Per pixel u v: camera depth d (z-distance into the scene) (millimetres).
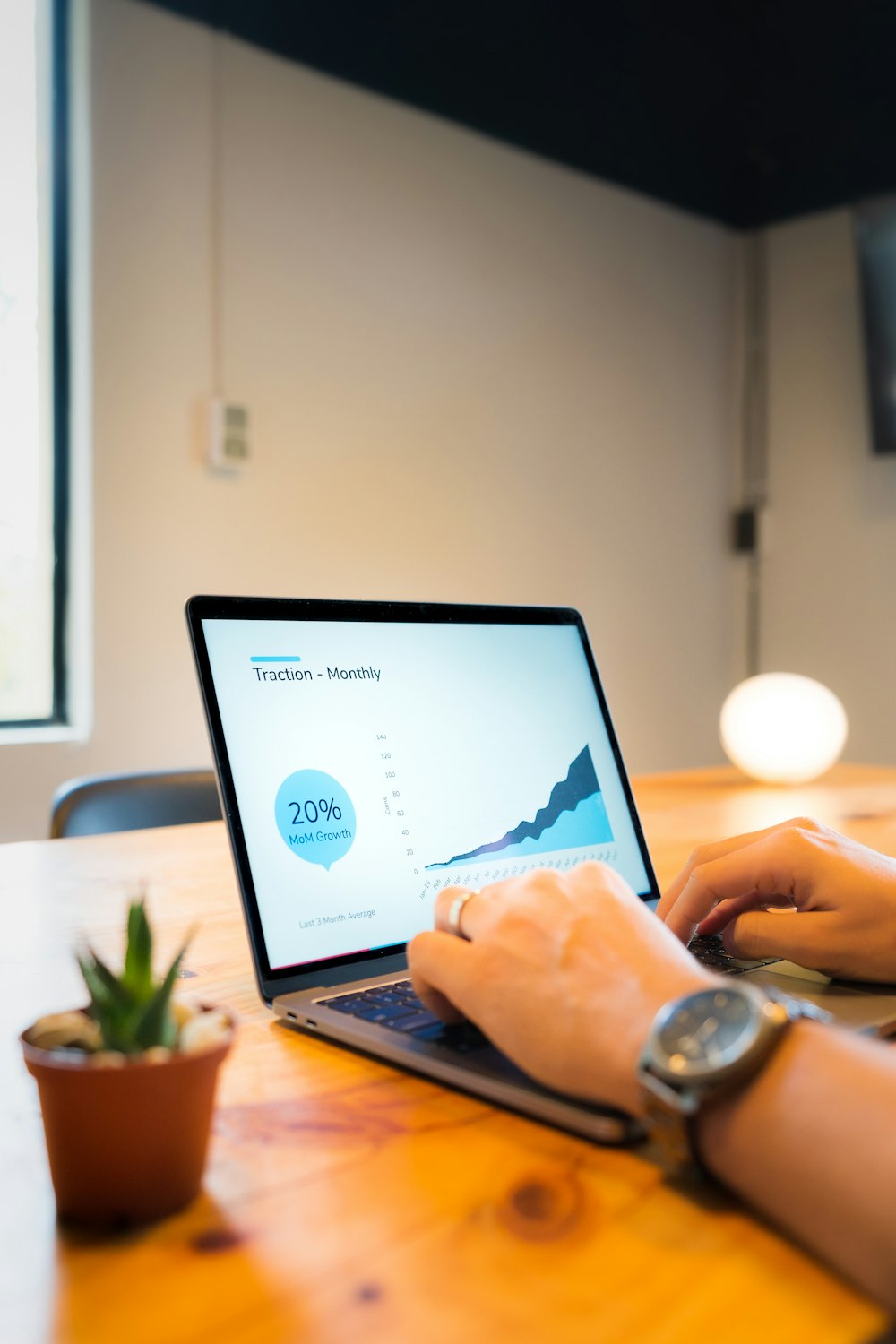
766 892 793
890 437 3906
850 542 4195
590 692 1007
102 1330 367
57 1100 433
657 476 4152
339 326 3164
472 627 938
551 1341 358
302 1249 418
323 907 760
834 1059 450
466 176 3484
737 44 3859
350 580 3199
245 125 2939
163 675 2812
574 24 3375
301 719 798
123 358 2727
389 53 3102
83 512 2693
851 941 737
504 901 608
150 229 2766
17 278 2645
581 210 3852
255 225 2971
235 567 2945
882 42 3588
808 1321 371
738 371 4469
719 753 4406
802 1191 414
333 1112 551
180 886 1150
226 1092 577
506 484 3625
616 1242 424
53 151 2662
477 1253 416
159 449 2797
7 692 2678
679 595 4246
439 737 874
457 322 3471
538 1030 535
